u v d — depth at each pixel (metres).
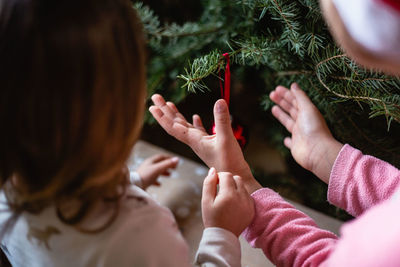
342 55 0.50
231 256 0.48
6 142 0.36
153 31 0.61
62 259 0.41
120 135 0.38
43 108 0.34
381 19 0.32
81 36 0.34
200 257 0.48
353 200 0.53
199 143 0.54
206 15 0.64
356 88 0.52
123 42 0.36
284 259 0.50
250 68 0.66
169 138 0.90
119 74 0.36
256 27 0.57
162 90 0.66
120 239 0.40
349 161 0.54
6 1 0.33
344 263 0.35
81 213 0.39
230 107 0.59
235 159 0.54
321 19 0.51
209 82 0.70
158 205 0.43
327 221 0.63
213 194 0.51
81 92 0.34
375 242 0.34
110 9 0.35
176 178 0.70
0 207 0.42
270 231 0.51
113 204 0.40
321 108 0.62
